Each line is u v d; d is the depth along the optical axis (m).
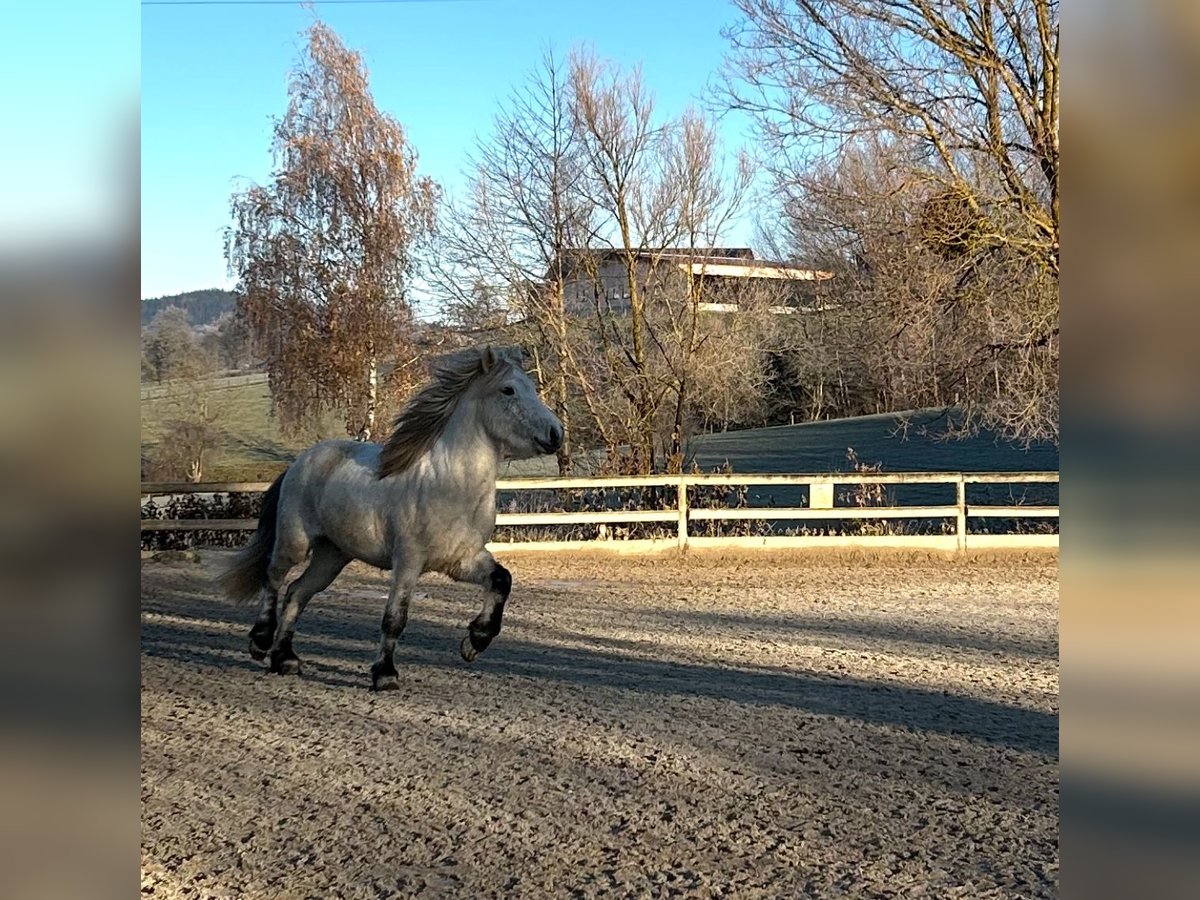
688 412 19.50
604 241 18.64
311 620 9.95
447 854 4.18
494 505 7.09
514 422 6.76
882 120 14.69
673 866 4.07
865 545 15.10
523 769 5.29
